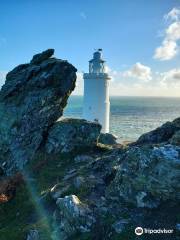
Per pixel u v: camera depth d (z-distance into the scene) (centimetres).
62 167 2375
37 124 2773
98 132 2795
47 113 2825
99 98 5966
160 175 1491
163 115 17662
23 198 1973
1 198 1980
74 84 3045
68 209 1504
